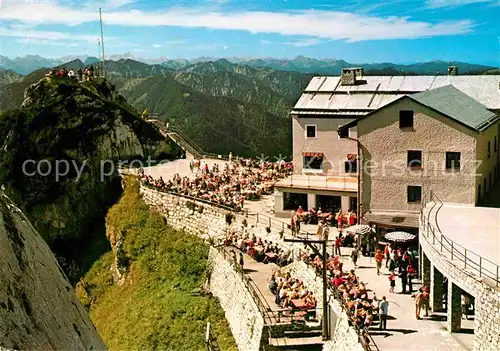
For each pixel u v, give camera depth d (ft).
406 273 106.63
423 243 105.81
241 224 151.74
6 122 211.20
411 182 132.26
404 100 129.90
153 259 167.02
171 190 177.88
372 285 110.42
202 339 125.29
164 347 128.47
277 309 107.14
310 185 153.99
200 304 137.08
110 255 183.93
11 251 21.84
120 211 191.52
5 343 17.90
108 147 215.72
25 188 202.80
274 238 139.64
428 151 129.70
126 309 152.76
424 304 96.07
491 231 105.91
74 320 23.59
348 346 87.51
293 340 98.78
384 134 133.18
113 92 249.14
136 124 226.58
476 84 168.04
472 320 94.94
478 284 81.05
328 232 134.41
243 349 110.01
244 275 123.54
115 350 135.03
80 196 203.82
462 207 125.70
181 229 170.91
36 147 207.62
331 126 169.68
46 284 23.08
